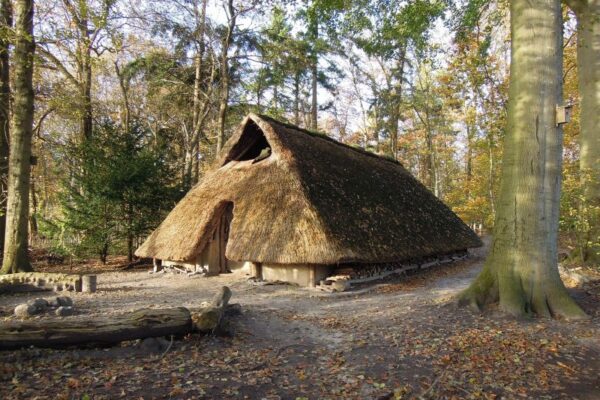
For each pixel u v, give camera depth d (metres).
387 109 29.44
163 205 15.81
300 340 5.74
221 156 13.52
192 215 12.34
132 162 14.77
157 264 13.67
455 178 32.84
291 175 10.92
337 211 10.61
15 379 3.83
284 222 10.04
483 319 6.38
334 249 9.26
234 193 11.71
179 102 23.20
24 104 10.55
